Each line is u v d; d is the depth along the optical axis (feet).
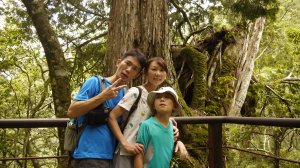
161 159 7.40
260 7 26.03
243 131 28.25
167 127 7.60
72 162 7.36
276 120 8.87
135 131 7.39
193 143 20.18
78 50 35.73
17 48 42.63
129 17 20.77
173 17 37.06
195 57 28.22
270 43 43.52
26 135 44.32
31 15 24.18
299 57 39.81
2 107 49.32
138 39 20.67
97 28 37.81
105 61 21.40
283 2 50.75
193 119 10.41
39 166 49.57
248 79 30.99
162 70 7.69
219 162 10.92
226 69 30.25
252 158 25.96
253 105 34.42
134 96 7.36
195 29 38.17
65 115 23.94
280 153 27.63
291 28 37.14
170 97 7.45
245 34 31.65
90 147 7.00
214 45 31.30
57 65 24.21
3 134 45.85
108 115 7.14
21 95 50.31
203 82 27.63
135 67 7.30
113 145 7.31
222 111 28.63
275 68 41.75
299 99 32.65
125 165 7.25
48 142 54.34
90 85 7.11
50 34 24.21
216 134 10.91
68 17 36.58
